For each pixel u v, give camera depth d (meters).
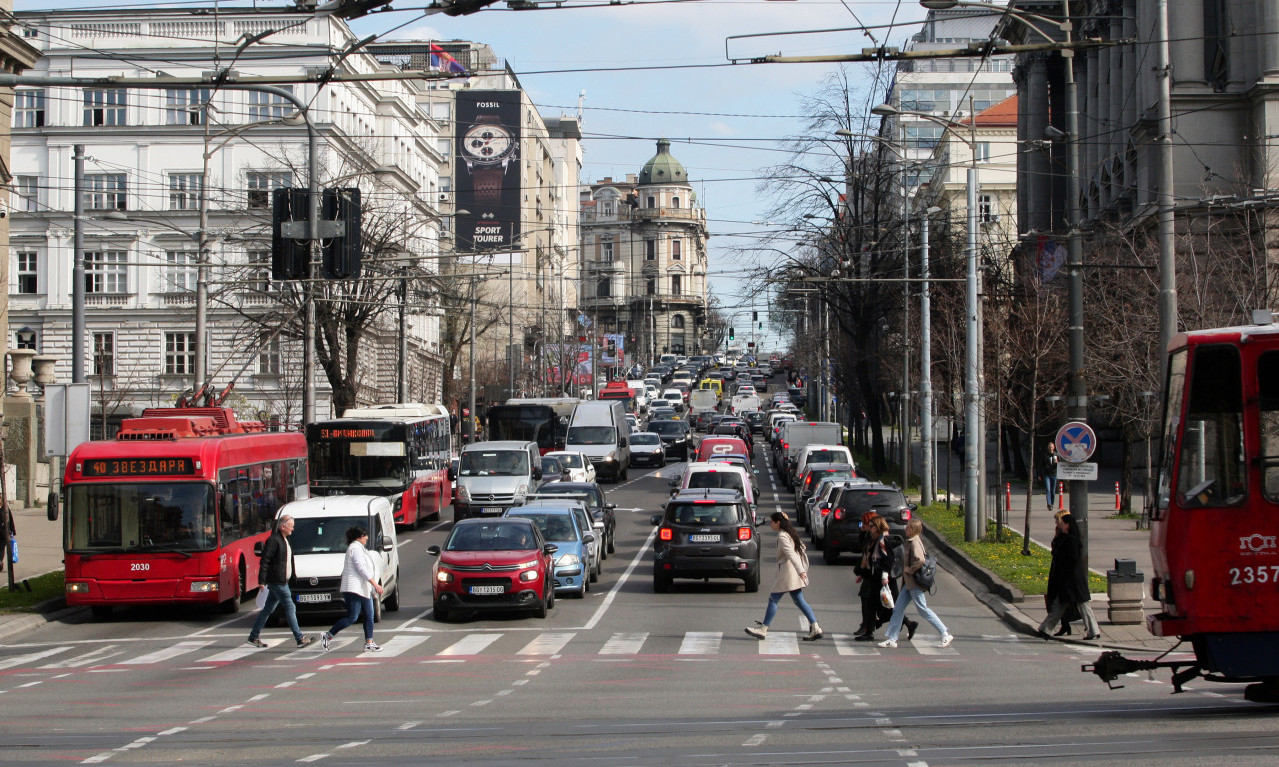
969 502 37.31
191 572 26.66
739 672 18.75
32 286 76.62
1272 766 11.00
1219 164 54.03
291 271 26.11
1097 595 26.45
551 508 30.06
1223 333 14.48
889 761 11.59
